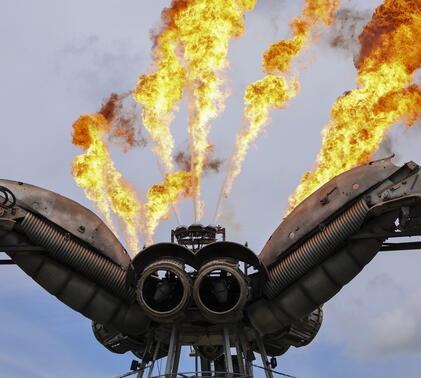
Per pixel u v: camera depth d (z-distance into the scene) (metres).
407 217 26.22
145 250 26.83
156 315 26.72
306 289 27.36
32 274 28.22
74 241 27.94
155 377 27.19
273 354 32.06
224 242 26.62
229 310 26.48
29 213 27.73
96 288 28.27
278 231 27.84
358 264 27.25
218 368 32.03
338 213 27.03
